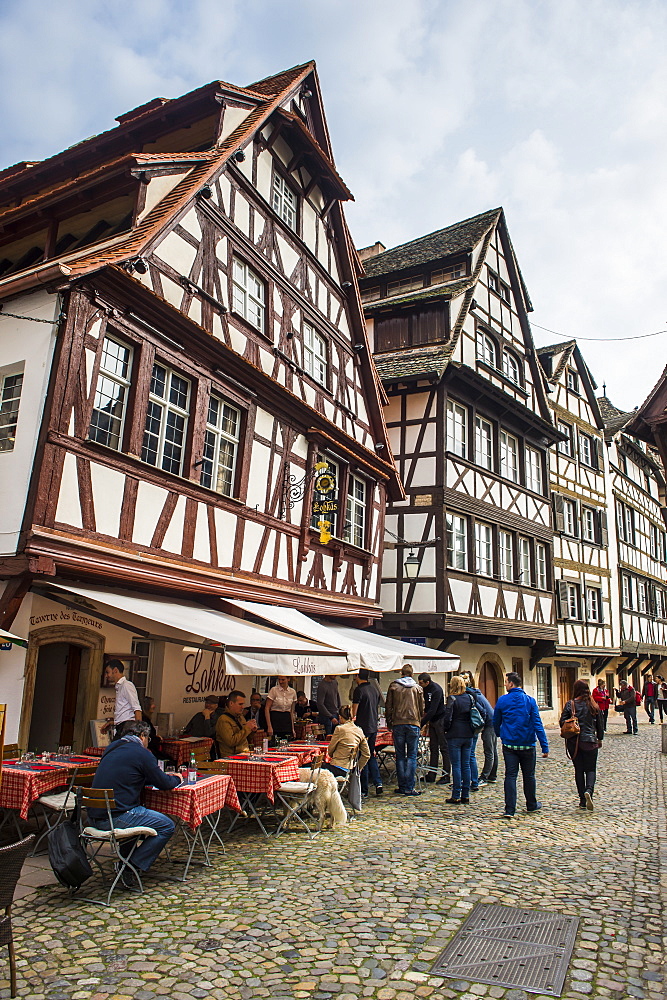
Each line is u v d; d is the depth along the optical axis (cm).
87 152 1098
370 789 1009
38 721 937
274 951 429
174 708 1042
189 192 958
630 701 2078
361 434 1542
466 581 1733
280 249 1241
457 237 2084
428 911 500
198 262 995
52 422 731
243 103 1147
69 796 632
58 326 755
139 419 855
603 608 2677
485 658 1961
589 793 895
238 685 1200
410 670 1108
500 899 527
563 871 605
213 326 1025
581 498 2620
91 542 769
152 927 462
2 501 736
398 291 2088
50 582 720
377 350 1931
